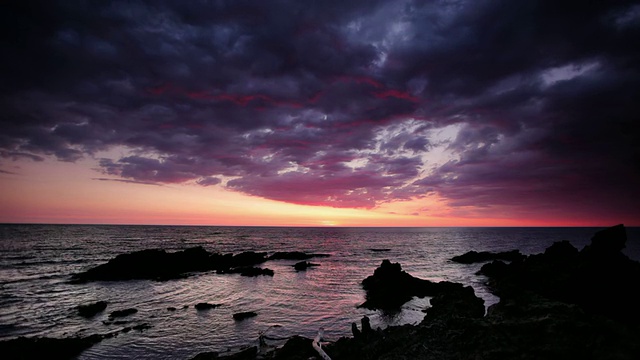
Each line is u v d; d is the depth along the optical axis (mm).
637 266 15359
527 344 10047
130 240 114750
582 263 17094
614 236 16922
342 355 15555
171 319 25062
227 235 171625
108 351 18703
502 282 29953
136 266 47531
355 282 42344
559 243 27047
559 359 9086
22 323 23859
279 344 19422
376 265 60531
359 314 26531
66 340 19203
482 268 47875
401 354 12609
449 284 34438
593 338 9102
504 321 11453
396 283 34156
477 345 11273
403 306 28969
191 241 118250
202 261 56562
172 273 48156
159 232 190625
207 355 16625
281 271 53156
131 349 19000
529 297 12406
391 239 153375
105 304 28672
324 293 35219
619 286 15039
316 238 160875
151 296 33812
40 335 21500
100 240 110375
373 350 14609
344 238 162500
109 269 45125
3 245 82438
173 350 18891
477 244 116188
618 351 8367
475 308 18266
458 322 13523
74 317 25500
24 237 113562
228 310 27859
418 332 14445
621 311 14492
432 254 80500
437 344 12625
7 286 37094
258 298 32719
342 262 65312
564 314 10477
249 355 17109
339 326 23281
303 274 49812
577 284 16359
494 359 10125
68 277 43406
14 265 52250
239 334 21531
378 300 30125
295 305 29656
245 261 62031
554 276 18484
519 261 37438
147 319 25047
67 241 101875
